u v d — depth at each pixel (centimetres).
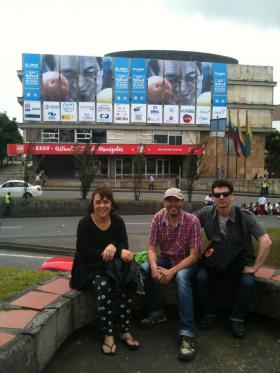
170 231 441
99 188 410
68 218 2298
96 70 5394
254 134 5934
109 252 386
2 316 337
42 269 718
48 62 5262
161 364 361
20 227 1927
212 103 5725
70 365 352
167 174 5453
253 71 5884
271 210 2591
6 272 538
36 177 4322
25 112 5284
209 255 425
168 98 5594
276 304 427
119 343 398
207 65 5672
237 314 417
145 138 5578
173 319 458
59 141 5391
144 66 5500
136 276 402
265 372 350
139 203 2511
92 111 5425
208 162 5653
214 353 381
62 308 366
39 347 318
